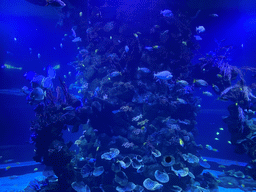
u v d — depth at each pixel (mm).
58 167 5473
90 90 9008
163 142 6785
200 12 9922
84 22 10000
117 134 7234
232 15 11078
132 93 7508
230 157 13398
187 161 6879
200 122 15859
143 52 8070
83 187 5797
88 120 7723
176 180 6090
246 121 7520
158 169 6203
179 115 8266
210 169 11508
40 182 6336
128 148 6746
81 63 9656
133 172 6270
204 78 9234
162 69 8125
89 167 6633
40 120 5566
